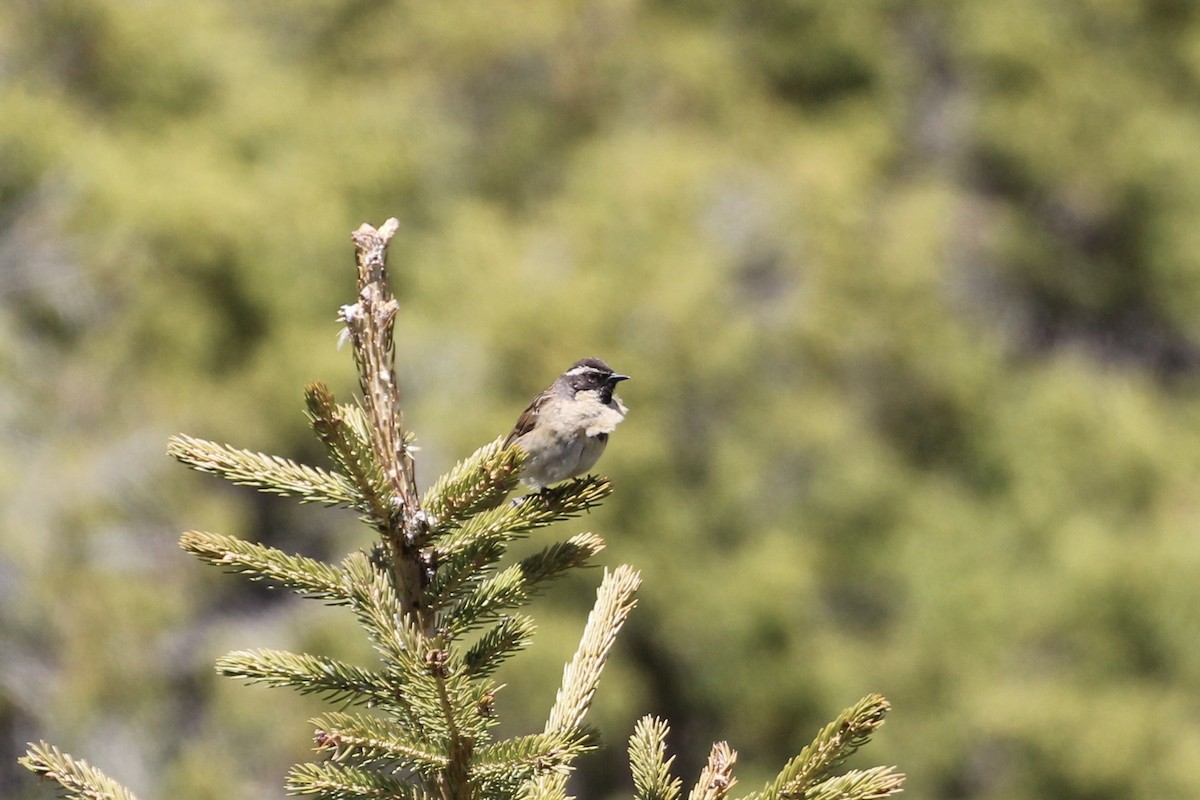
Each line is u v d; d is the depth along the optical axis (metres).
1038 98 24.78
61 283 14.90
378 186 18.30
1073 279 25.20
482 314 17.05
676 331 17.55
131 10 17.92
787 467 18.77
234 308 16.17
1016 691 16.59
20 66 17.47
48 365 14.51
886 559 18.53
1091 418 19.91
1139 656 17.11
